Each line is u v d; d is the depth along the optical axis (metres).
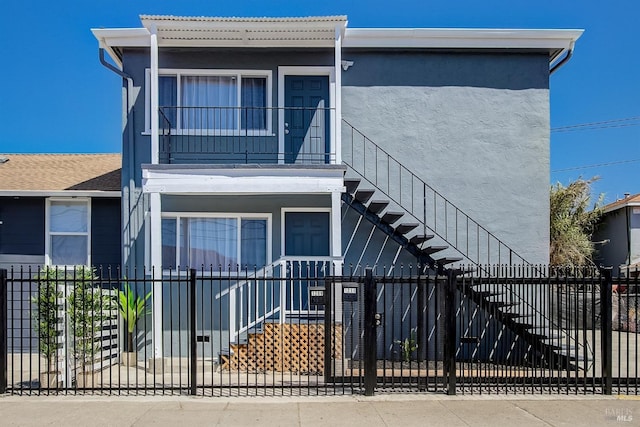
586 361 7.98
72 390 7.88
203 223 11.62
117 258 12.48
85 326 8.43
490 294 9.46
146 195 11.59
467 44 11.87
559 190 21.91
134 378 9.20
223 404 7.22
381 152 11.91
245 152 11.64
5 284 7.81
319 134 11.98
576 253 20.59
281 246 11.58
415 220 11.81
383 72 12.02
